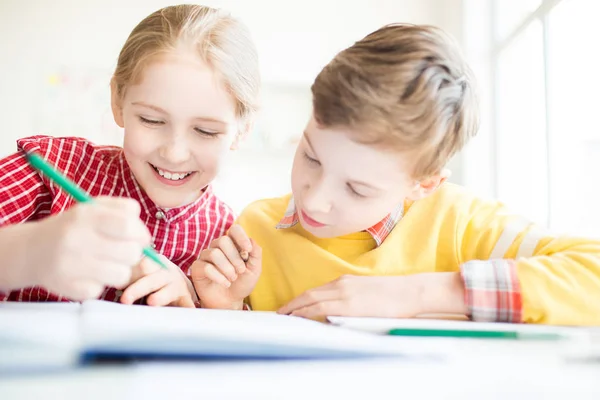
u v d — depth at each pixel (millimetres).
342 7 2967
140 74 751
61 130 2865
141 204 946
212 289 786
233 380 292
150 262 740
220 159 820
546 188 1739
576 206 1604
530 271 628
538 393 319
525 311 604
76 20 2912
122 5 2928
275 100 2906
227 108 791
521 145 2158
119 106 857
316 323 536
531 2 2012
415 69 646
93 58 2906
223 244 765
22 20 2893
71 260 428
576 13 1595
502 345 435
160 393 270
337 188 667
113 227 430
